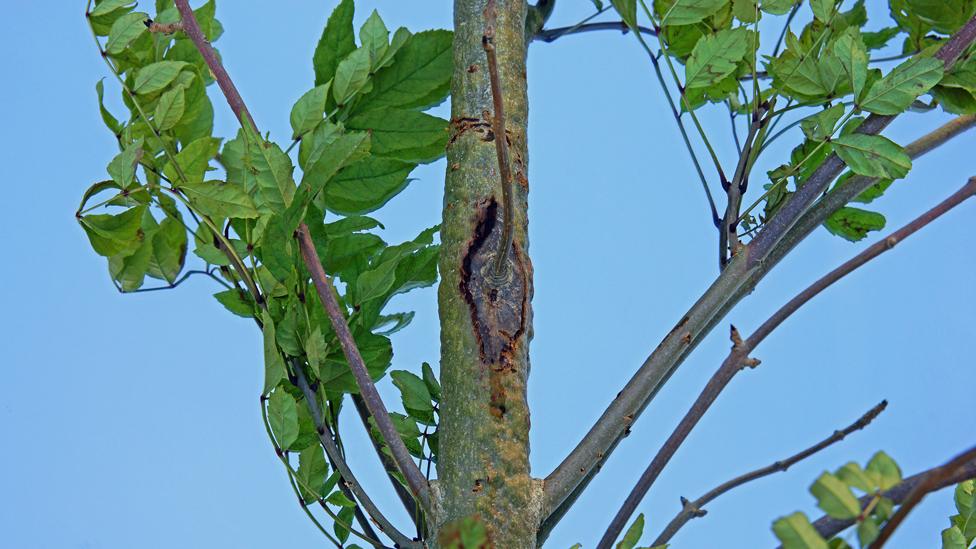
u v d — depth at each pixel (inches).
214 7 105.6
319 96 100.4
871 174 99.5
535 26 106.7
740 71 106.5
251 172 99.2
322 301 97.8
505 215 95.6
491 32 92.0
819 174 100.4
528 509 97.3
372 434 102.8
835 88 102.3
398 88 104.4
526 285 99.0
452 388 98.1
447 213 99.7
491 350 98.0
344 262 103.1
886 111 100.3
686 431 96.6
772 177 104.4
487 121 100.3
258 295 101.3
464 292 98.6
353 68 103.3
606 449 98.3
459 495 97.0
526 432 97.9
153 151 103.7
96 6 102.7
